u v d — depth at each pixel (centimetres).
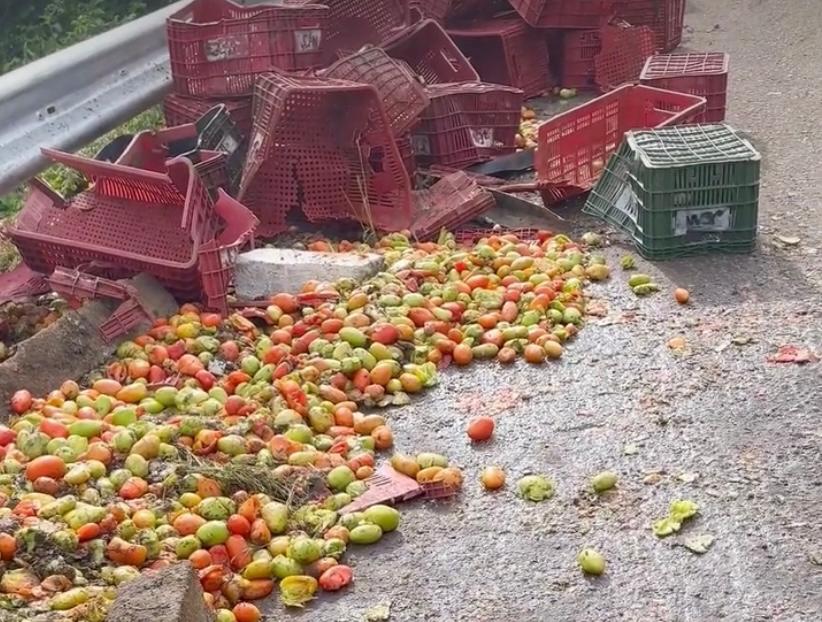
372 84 379
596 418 265
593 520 228
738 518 223
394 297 311
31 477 238
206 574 211
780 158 423
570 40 531
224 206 344
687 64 463
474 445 260
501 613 205
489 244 351
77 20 651
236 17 456
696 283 327
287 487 238
